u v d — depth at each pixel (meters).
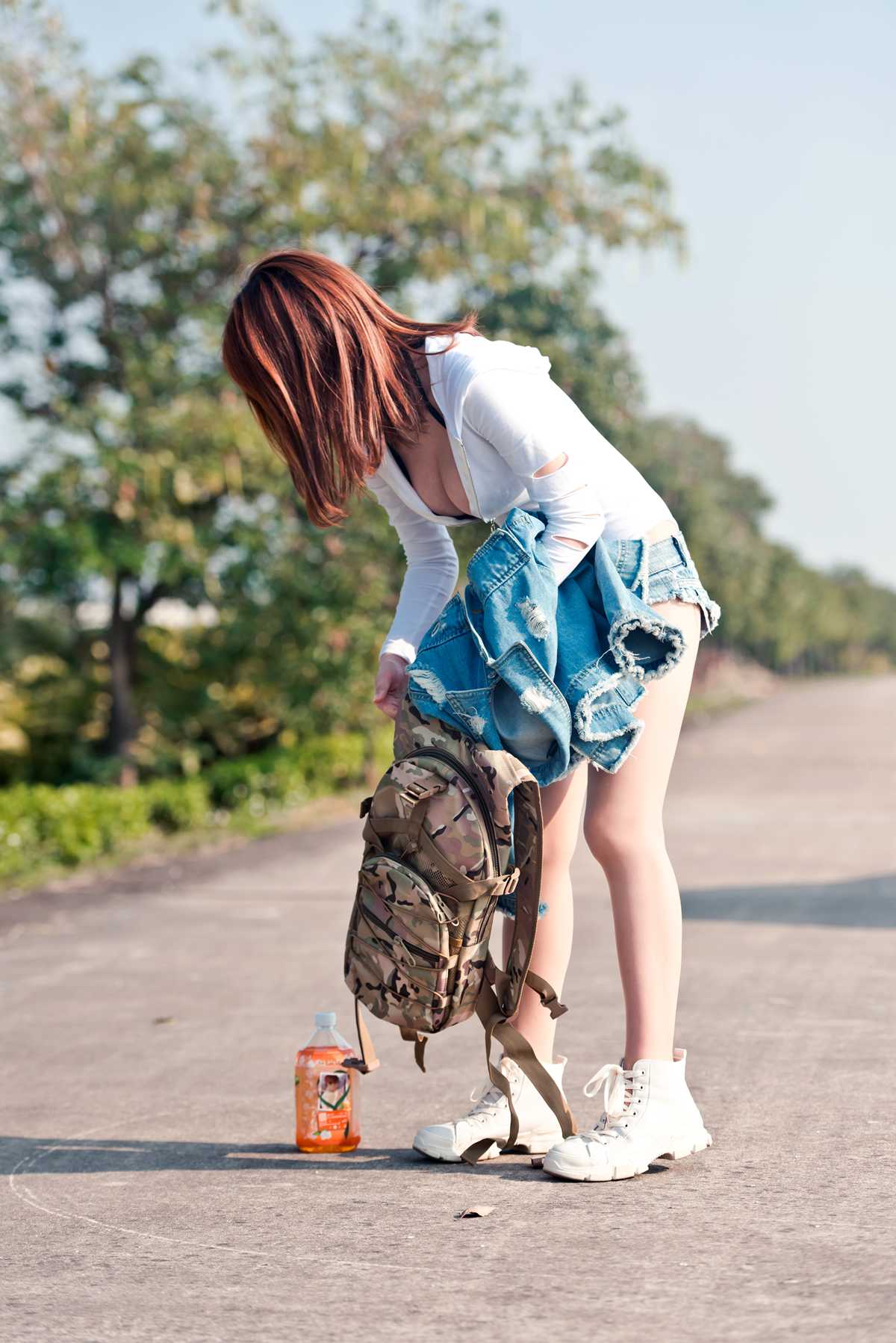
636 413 23.00
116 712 20.58
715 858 10.07
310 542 18.12
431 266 18.45
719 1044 4.27
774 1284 2.26
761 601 77.56
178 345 17.95
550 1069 3.15
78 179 17.58
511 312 19.72
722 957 6.00
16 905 8.88
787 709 43.62
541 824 2.86
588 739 2.83
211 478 16.81
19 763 20.81
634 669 2.86
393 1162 3.16
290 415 2.85
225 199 18.70
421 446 2.97
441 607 3.35
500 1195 2.84
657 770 2.98
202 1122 3.63
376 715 18.69
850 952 6.01
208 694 21.27
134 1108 3.80
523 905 2.90
